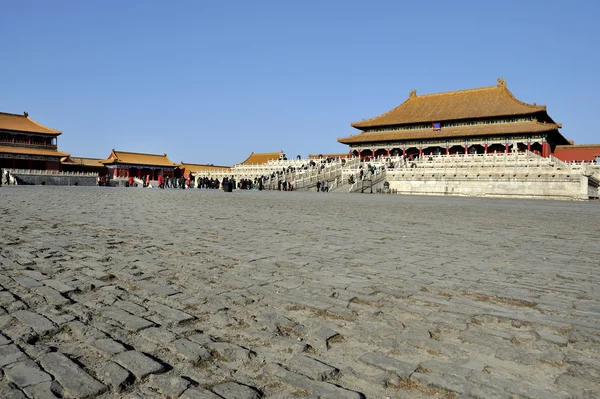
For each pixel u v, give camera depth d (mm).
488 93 100938
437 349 5164
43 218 18078
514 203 40562
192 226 16453
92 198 35281
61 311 6320
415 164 73938
